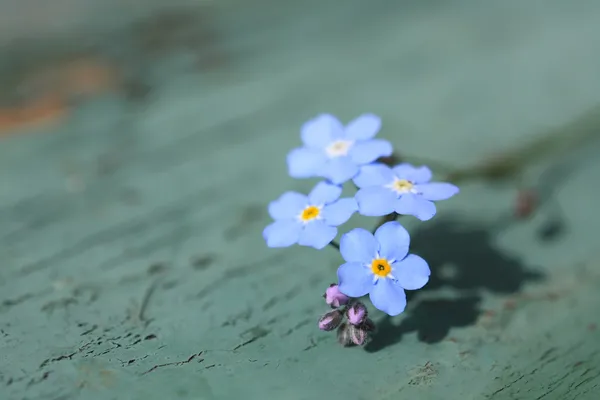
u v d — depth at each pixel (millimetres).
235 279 139
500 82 172
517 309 135
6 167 159
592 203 150
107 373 125
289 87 174
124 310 134
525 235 146
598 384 126
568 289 138
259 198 152
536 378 127
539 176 155
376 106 169
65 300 136
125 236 147
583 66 174
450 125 164
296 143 162
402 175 128
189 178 156
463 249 144
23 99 171
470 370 127
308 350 129
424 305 135
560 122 163
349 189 149
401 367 127
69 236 147
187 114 169
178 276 140
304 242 125
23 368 126
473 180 155
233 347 129
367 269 122
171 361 127
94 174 157
